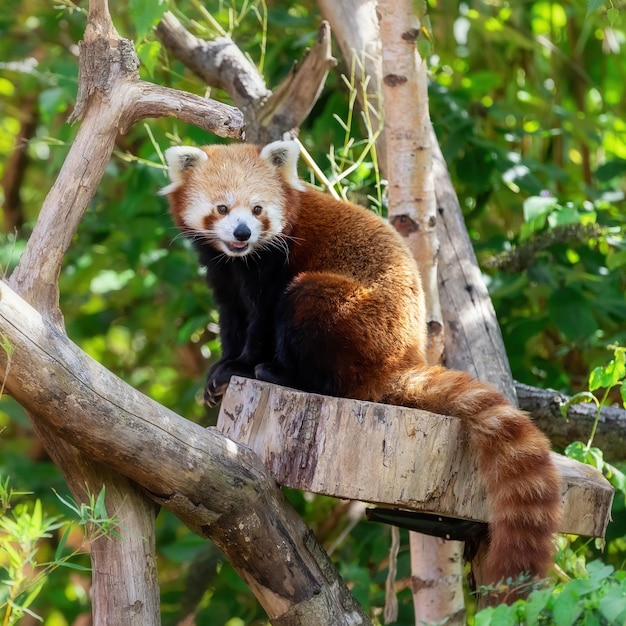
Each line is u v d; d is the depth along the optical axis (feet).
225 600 37.86
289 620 22.90
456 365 30.12
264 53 38.55
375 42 34.76
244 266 29.01
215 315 43.47
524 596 20.83
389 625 34.68
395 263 26.66
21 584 19.47
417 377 24.23
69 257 45.70
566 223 35.65
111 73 22.63
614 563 36.76
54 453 22.11
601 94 49.65
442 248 31.73
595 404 32.12
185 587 38.78
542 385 38.68
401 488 21.90
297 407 22.22
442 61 46.85
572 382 41.63
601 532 24.54
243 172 29.63
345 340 25.12
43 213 21.97
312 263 28.12
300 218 28.84
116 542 22.09
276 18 41.81
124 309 49.90
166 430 21.11
